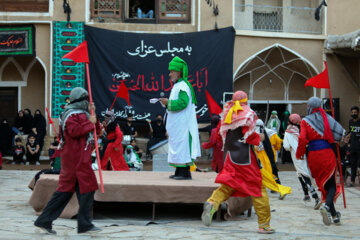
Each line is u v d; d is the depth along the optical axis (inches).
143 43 644.7
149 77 642.2
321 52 679.7
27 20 640.4
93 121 198.1
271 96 723.4
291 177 486.0
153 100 263.3
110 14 656.4
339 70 682.2
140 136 682.2
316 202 300.0
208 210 208.2
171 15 662.5
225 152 218.1
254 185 213.9
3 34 649.0
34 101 737.6
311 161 251.4
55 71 637.3
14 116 741.3
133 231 221.9
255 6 697.0
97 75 637.3
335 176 248.4
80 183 195.9
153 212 250.1
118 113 634.8
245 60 660.7
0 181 411.8
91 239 202.7
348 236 218.2
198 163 603.5
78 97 200.5
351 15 663.1
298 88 725.9
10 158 649.6
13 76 738.2
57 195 198.8
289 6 711.1
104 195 246.4
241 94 220.2
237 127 211.6
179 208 297.4
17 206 288.2
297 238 211.5
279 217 266.1
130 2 705.6
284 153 645.9
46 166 559.5
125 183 248.1
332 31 677.3
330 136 247.3
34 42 645.3
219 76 645.9
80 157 196.7
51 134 644.1
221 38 647.8
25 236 205.5
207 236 212.2
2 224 230.4
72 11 645.3
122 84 354.0
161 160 377.1
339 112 676.7
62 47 637.9
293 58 687.1
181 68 264.1
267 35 663.8
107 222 245.3
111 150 365.1
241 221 252.8
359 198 348.5
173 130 266.7
